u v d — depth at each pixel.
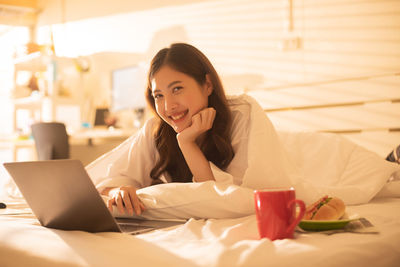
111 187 1.26
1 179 3.56
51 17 3.98
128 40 3.55
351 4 2.40
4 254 0.71
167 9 3.30
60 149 3.05
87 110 3.96
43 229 0.85
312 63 2.56
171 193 0.97
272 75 2.74
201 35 3.11
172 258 0.58
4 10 3.89
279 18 2.69
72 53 3.80
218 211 0.92
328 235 0.74
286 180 1.09
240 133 1.21
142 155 1.36
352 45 2.41
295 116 2.38
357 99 2.16
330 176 1.46
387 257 0.65
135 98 3.47
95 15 3.73
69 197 0.80
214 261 0.54
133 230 0.86
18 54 3.71
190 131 1.17
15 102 3.79
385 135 2.05
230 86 2.95
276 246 0.62
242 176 1.20
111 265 0.57
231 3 2.93
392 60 2.28
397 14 2.26
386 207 1.14
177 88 1.16
